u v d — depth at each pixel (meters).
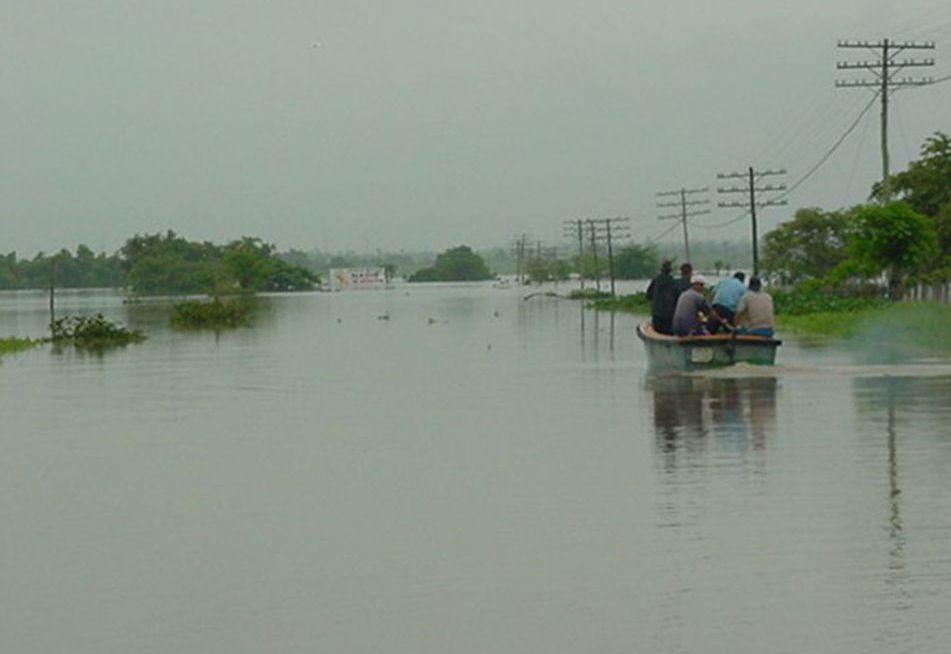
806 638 12.70
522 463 23.50
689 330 41.44
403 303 157.25
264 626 13.68
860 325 66.19
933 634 12.70
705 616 13.52
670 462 22.92
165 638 13.37
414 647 12.85
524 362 51.19
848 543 16.34
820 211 153.38
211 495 21.11
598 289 176.88
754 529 17.28
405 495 20.62
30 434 29.86
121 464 24.81
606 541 16.91
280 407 34.97
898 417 28.16
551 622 13.51
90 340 76.38
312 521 18.80
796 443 24.67
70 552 17.23
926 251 87.25
